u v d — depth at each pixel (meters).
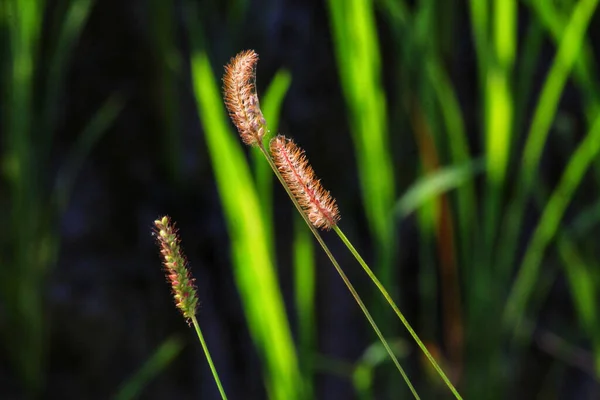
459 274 1.87
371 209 1.54
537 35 1.65
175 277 1.05
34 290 1.88
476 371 1.72
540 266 2.02
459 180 1.56
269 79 1.97
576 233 1.74
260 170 1.41
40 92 1.89
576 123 2.05
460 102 2.00
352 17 1.44
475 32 1.59
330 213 1.03
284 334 1.38
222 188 1.36
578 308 1.81
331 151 2.03
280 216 2.04
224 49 1.86
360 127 1.48
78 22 1.80
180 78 1.97
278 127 1.99
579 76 1.66
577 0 1.64
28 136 1.80
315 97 2.01
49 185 2.03
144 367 1.87
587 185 2.05
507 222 1.84
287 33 1.99
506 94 1.54
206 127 1.35
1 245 1.93
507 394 1.90
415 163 1.88
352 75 1.46
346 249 2.05
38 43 1.84
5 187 1.99
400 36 1.67
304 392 1.42
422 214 1.75
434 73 1.61
